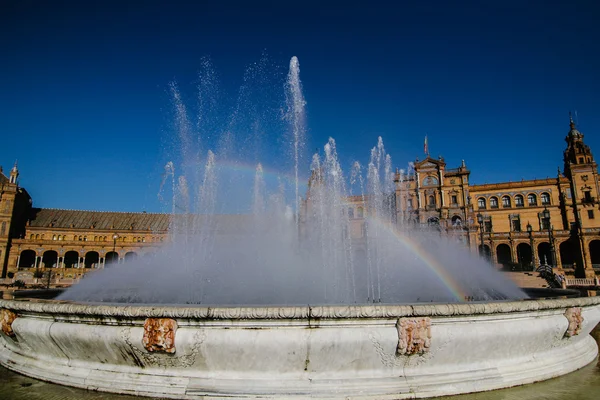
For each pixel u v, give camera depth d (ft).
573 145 283.79
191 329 19.60
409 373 20.40
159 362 20.18
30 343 23.62
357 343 19.40
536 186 286.25
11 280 217.15
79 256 284.00
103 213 323.16
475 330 20.92
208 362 19.67
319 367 19.45
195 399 19.10
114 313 20.21
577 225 231.71
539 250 258.98
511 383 21.48
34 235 289.94
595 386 21.88
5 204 272.51
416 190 273.75
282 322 19.12
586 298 25.96
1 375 23.45
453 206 261.44
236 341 19.16
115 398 19.81
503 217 291.38
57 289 40.45
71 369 21.99
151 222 322.55
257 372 19.44
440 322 20.47
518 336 22.02
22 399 19.61
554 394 20.66
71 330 21.47
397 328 19.75
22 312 23.71
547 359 23.72
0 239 266.77
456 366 21.09
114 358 20.97
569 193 277.03
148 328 19.72
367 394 19.25
